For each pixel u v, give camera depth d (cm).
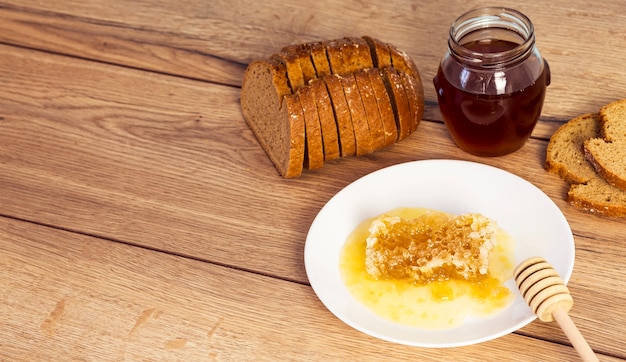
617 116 94
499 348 82
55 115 106
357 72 94
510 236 88
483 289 84
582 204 90
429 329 82
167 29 114
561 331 82
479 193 91
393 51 96
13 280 91
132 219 95
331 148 95
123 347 85
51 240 94
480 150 95
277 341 84
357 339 84
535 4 110
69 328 87
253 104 100
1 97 109
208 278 90
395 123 96
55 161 102
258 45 111
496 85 88
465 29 92
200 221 94
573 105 99
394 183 93
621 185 89
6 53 114
